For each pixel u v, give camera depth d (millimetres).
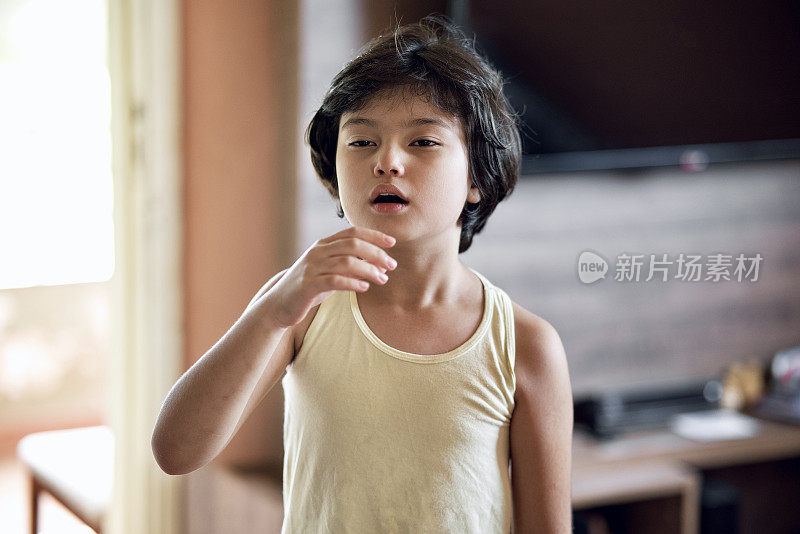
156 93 1819
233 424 671
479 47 1951
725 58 2188
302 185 1890
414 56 706
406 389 696
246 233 1899
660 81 2131
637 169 2262
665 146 2156
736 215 2391
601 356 2289
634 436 2129
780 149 2270
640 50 2102
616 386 2312
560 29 2020
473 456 699
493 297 737
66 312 3857
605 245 2258
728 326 2418
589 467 1968
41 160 4191
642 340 2326
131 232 1859
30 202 4117
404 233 665
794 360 2381
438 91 684
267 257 1913
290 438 738
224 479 1905
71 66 4305
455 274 729
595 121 2082
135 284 1864
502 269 2162
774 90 2250
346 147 689
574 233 2221
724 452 2094
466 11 1938
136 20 1798
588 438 2117
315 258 623
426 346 709
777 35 2236
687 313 2369
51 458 2088
